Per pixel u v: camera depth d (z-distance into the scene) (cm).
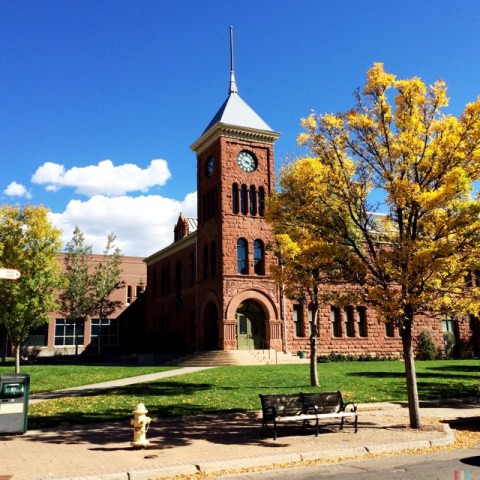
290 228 1602
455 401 1795
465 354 4375
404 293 1282
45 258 2705
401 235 1348
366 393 1931
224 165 3772
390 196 1345
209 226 3875
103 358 5009
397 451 1112
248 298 3625
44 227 2708
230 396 1856
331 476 895
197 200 4122
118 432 1275
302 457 1031
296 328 3831
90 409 1616
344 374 2527
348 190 1430
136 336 6009
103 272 5172
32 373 2847
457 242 1260
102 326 5859
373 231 1532
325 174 1426
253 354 3422
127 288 6134
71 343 5659
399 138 1365
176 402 1741
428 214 1352
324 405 1303
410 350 1362
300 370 2697
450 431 1272
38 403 1773
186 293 4297
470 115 1301
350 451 1075
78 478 848
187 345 4181
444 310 1375
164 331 4853
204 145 4075
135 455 1025
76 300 4981
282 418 1198
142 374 2739
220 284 3584
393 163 1403
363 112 1445
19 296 2622
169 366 3409
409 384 1347
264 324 3691
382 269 1388
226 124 3784
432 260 1227
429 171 1350
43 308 2714
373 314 4088
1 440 1182
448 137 1298
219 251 3656
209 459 986
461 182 1231
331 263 1461
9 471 891
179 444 1138
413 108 1373
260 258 3759
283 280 1598
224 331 3481
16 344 2680
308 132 1481
